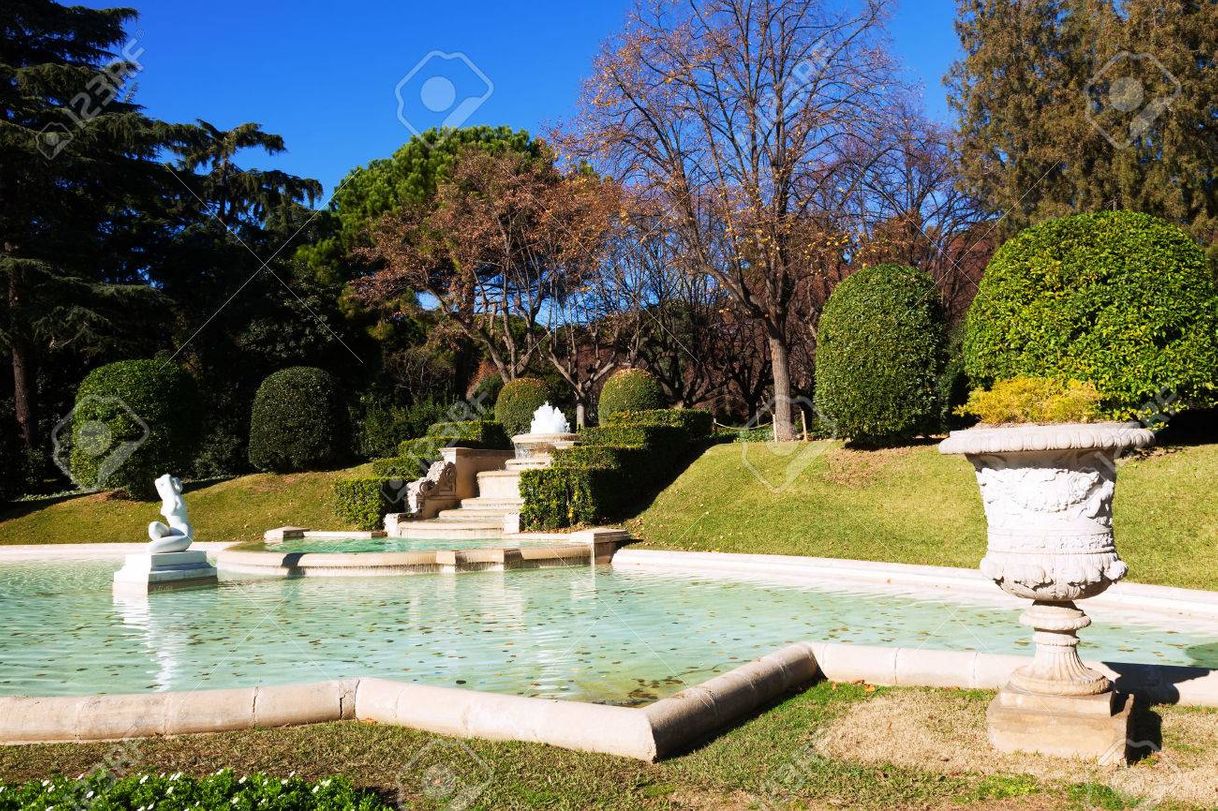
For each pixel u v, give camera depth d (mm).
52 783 3312
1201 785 3135
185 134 23891
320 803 3020
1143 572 8609
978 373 11859
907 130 18547
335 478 18969
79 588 10922
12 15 22203
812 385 26031
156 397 18703
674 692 4953
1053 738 3516
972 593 8398
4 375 25547
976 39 18297
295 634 7195
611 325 27859
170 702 4195
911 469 12703
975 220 23062
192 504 18391
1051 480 3676
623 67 15930
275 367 27938
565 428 19078
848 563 9883
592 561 12031
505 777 3396
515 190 25609
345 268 32438
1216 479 9750
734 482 14547
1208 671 4379
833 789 3236
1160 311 10430
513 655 6105
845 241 16906
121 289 21359
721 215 16156
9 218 21531
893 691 4586
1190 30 13742
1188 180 14039
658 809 3076
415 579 10805
